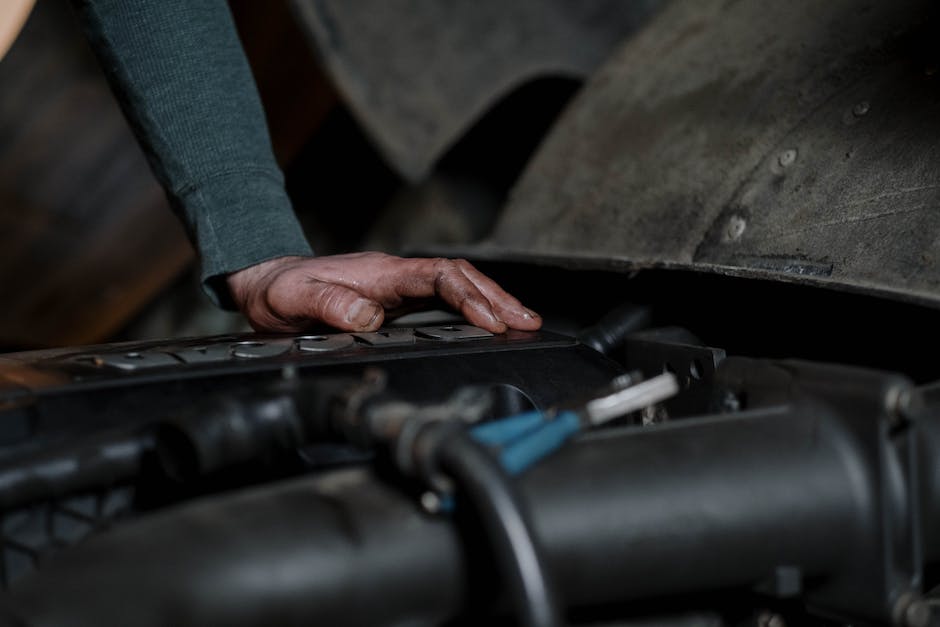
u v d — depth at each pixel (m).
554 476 0.39
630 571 0.39
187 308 2.50
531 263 0.80
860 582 0.42
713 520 0.39
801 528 0.41
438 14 1.57
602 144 0.95
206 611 0.33
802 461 0.42
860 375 0.42
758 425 0.43
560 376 0.60
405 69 1.59
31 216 2.08
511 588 0.32
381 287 0.74
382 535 0.36
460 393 0.36
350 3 1.54
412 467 0.35
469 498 0.33
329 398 0.39
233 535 0.35
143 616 0.34
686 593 0.42
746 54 0.85
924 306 0.50
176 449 0.42
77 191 2.08
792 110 0.74
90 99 1.94
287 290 0.73
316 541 0.35
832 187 0.65
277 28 1.79
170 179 0.80
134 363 0.52
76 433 0.44
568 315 0.85
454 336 0.65
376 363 0.57
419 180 1.65
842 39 0.76
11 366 0.53
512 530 0.32
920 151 0.61
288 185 2.41
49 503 0.43
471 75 1.60
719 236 0.71
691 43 0.95
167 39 0.79
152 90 0.79
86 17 0.79
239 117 0.81
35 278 2.19
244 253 0.77
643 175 0.85
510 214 1.01
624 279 0.75
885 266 0.57
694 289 0.70
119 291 2.31
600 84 1.05
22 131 1.94
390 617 0.36
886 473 0.41
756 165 0.73
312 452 0.48
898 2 0.74
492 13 1.59
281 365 0.53
